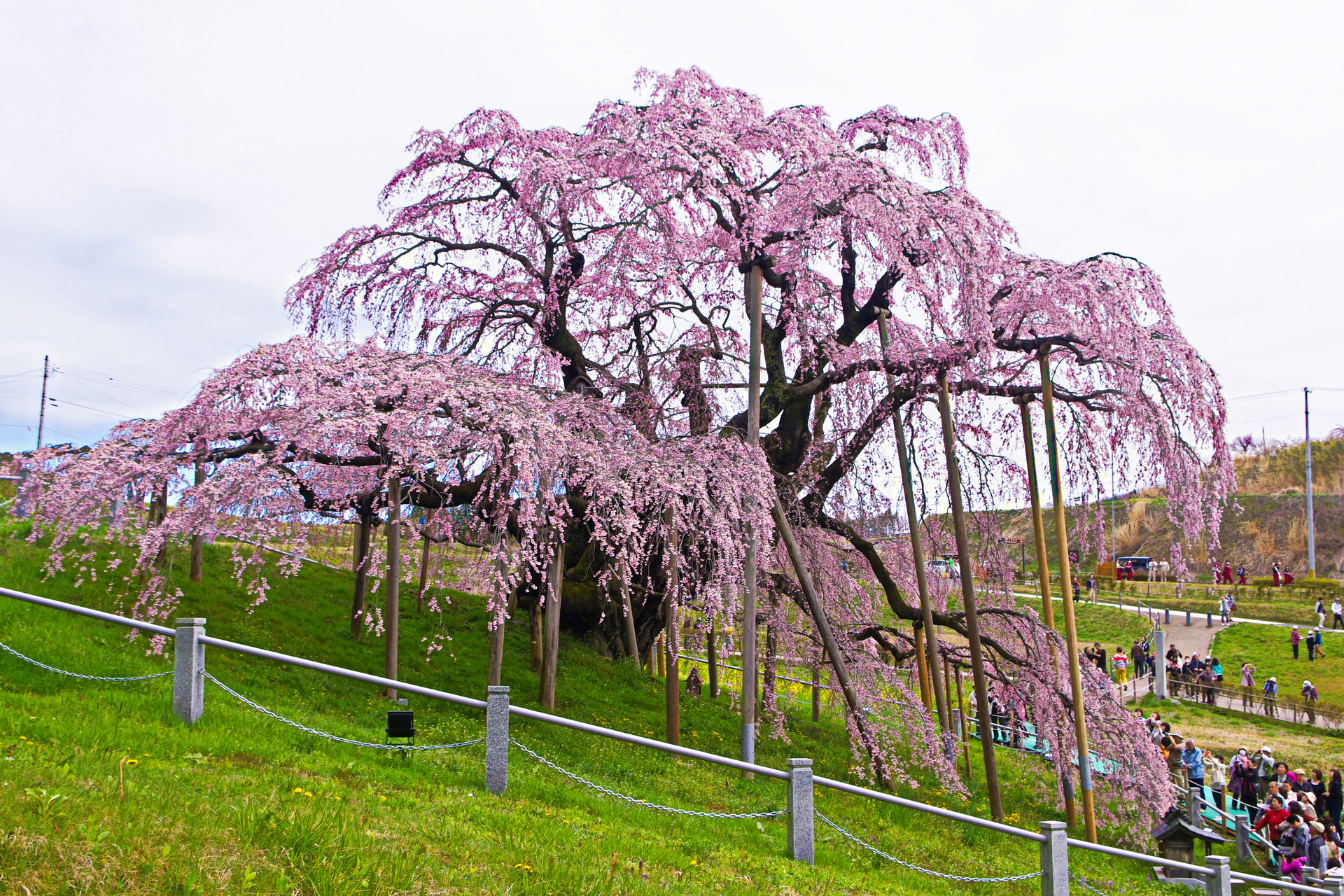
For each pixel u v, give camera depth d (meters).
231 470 13.85
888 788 17.03
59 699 9.29
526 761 12.27
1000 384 18.17
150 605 14.98
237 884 4.76
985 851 13.53
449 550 16.59
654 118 17.55
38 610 13.47
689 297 19.86
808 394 18.59
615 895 6.31
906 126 19.78
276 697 13.09
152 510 15.24
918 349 18.00
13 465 13.98
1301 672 39.03
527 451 14.05
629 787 11.99
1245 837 18.00
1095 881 13.30
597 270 17.94
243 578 19.77
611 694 20.23
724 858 8.88
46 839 4.66
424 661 18.55
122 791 5.89
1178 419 16.67
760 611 20.00
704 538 16.47
